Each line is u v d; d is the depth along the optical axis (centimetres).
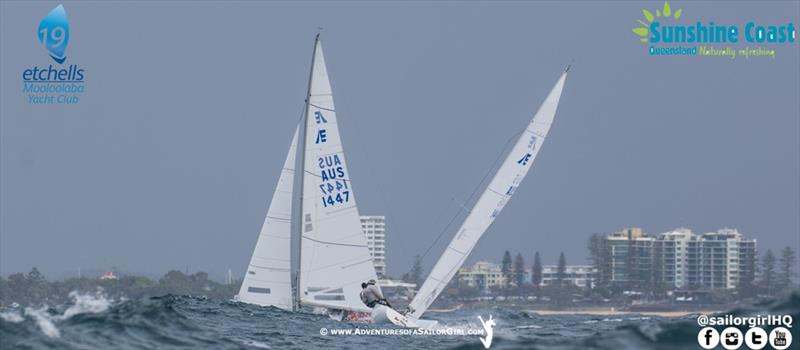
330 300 15112
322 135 15212
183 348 9769
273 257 16162
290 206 16225
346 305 15100
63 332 9819
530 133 15188
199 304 15788
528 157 15162
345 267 15150
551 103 15225
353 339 12081
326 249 15150
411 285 17000
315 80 15225
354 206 15275
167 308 11525
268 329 12631
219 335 10806
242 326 12738
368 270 15238
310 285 15150
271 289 16125
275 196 16262
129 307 11381
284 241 16175
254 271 16225
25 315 10594
